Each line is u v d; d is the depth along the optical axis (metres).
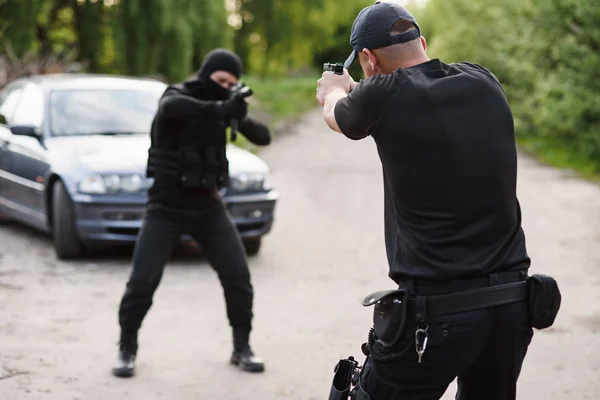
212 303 7.66
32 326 6.84
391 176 3.34
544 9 24.53
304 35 35.22
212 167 5.73
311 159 22.30
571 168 21.41
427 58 3.46
